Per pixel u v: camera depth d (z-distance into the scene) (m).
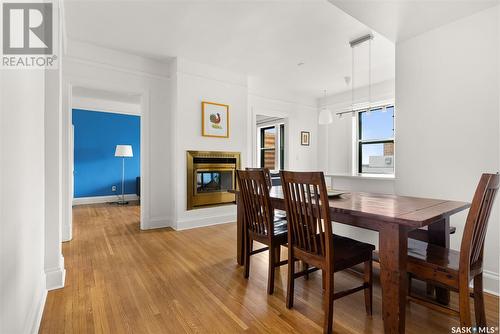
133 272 2.42
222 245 3.21
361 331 1.59
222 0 2.53
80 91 5.24
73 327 1.61
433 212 1.52
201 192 4.19
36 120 1.68
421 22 2.33
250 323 1.67
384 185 2.92
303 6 2.61
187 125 4.02
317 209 1.62
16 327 1.16
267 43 3.44
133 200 6.73
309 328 1.62
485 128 2.15
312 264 1.69
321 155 6.18
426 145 2.49
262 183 2.04
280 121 6.35
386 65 4.18
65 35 3.11
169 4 2.60
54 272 2.09
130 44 3.51
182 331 1.59
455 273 1.38
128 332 1.57
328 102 6.04
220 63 4.13
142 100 3.96
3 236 0.97
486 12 2.13
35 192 1.63
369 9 2.14
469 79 2.22
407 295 1.59
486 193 1.35
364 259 1.73
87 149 6.26
